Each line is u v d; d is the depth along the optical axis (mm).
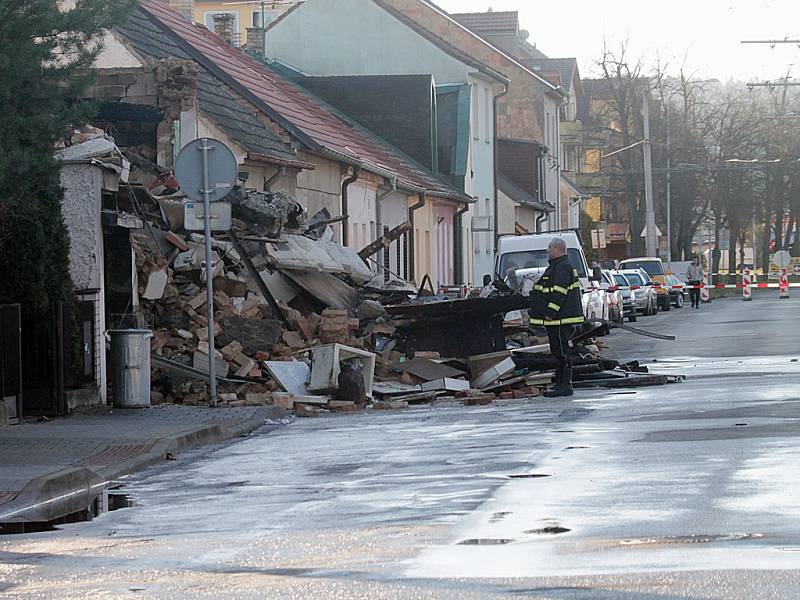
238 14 126562
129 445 23188
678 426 23141
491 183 97312
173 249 34781
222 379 31484
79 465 20906
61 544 14883
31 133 23719
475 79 92562
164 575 12648
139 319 32156
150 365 30359
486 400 31047
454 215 84750
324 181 56469
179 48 53281
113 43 44219
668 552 12422
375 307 37344
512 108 118125
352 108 81750
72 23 23859
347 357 32219
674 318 81250
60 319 27922
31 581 12695
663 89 137750
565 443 21562
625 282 80625
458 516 15086
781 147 149000
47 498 18562
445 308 36938
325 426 27094
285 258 36438
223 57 59938
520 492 16609
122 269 31438
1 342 26906
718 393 29469
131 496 18609
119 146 42656
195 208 29891
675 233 153750
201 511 16828
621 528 13820
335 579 11977
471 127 91000
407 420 27359
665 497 15609
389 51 91625
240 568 12797
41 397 27766
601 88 146500
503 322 40938
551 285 31500
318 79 82000
